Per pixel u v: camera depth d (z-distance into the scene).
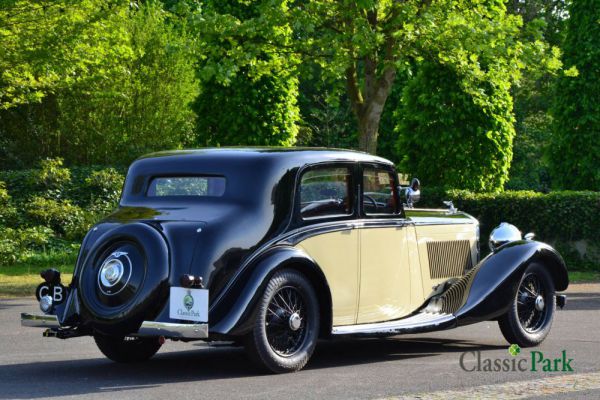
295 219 8.47
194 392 7.29
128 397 7.07
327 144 42.50
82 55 19.12
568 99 24.38
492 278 9.82
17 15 18.22
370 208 9.27
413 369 8.57
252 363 8.09
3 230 21.64
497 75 20.77
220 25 19.33
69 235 23.58
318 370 8.46
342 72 19.61
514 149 41.50
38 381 7.89
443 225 10.31
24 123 33.09
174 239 7.94
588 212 21.25
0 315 13.32
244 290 7.89
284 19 19.36
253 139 26.98
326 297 8.44
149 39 30.78
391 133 36.53
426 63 23.77
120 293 7.88
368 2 18.47
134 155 30.14
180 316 7.71
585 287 18.23
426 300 9.96
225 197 8.44
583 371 8.47
